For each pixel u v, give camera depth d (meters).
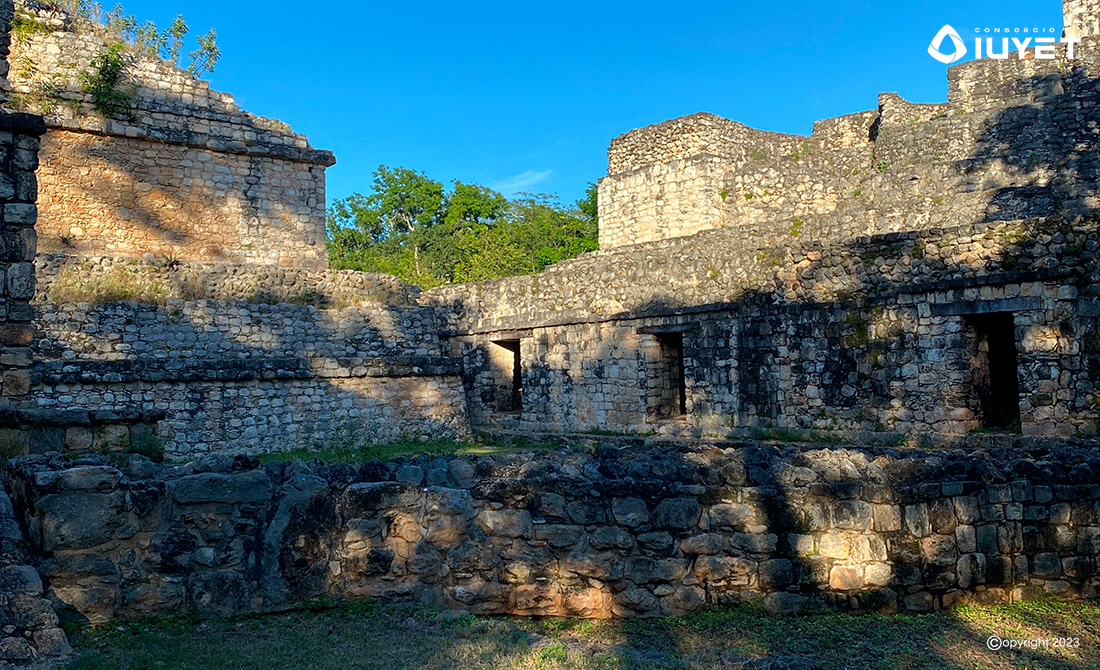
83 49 19.52
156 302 16.67
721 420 14.12
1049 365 10.01
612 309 16.62
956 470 6.16
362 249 48.22
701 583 5.89
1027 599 6.07
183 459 15.11
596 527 5.91
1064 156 19.55
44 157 18.95
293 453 15.82
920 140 21.66
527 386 19.06
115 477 5.41
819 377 12.55
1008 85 22.25
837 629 5.50
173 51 25.70
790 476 6.01
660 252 15.77
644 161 24.19
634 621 5.74
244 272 18.31
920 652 5.12
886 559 5.91
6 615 4.69
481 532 5.94
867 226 18.61
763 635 5.42
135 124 19.92
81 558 5.24
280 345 18.06
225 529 5.60
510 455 6.43
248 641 5.11
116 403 14.66
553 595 5.86
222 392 15.88
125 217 19.89
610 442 15.33
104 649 4.87
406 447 16.97
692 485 5.96
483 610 5.83
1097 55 21.00
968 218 18.20
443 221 48.03
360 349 19.08
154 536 5.48
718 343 14.20
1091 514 6.23
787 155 24.98
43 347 15.09
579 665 4.80
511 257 38.38
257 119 21.86
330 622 5.49
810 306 12.71
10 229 7.84
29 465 5.56
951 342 10.95
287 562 5.66
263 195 21.89
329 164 22.89
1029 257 10.28
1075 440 8.91
